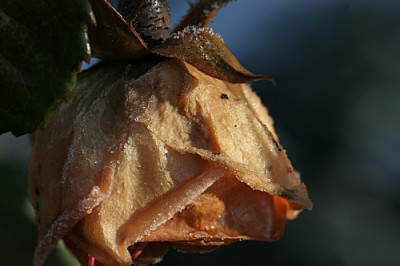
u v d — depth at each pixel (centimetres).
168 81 28
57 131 28
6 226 36
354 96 66
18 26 27
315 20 70
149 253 29
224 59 28
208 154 28
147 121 28
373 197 65
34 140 29
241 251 62
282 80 68
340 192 65
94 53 29
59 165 28
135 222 28
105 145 28
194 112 28
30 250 36
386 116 66
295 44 69
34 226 36
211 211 28
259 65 69
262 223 28
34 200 29
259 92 68
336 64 68
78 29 26
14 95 27
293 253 63
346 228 64
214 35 28
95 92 28
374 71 67
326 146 65
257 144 28
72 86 27
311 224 64
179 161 28
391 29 68
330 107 66
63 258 34
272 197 29
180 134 28
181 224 28
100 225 28
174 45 28
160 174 28
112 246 28
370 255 63
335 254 63
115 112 28
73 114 28
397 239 64
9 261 35
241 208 28
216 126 28
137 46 28
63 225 28
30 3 26
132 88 28
